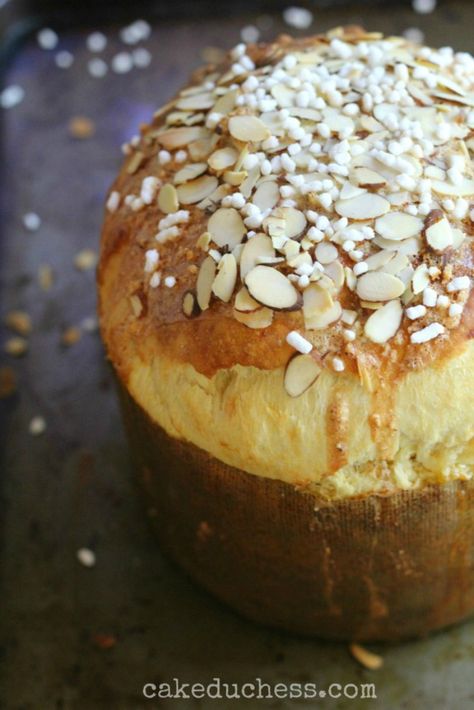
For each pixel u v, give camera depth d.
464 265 0.66
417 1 1.12
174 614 0.79
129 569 0.81
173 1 1.14
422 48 0.75
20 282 0.97
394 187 0.68
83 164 1.04
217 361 0.67
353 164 0.68
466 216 0.67
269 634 0.78
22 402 0.90
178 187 0.71
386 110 0.70
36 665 0.77
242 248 0.67
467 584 0.73
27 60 1.12
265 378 0.67
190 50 1.11
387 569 0.71
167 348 0.69
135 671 0.77
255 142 0.70
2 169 1.04
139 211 0.72
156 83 1.09
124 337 0.71
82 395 0.90
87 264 0.97
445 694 0.75
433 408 0.66
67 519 0.84
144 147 0.75
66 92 1.09
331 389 0.66
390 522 0.68
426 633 0.77
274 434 0.67
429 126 0.70
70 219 1.00
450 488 0.68
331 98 0.71
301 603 0.74
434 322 0.65
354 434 0.66
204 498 0.71
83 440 0.87
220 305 0.67
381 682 0.76
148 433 0.72
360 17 1.12
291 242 0.67
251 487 0.69
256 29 1.12
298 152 0.69
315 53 0.75
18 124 1.07
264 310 0.66
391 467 0.67
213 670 0.77
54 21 1.14
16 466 0.86
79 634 0.78
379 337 0.65
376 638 0.76
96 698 0.76
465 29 1.09
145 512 0.82
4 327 0.94
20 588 0.80
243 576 0.74
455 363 0.66
